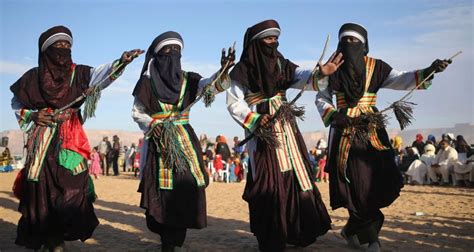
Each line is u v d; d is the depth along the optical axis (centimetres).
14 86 544
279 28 552
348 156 545
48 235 537
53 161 527
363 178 539
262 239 536
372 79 561
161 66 537
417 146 1898
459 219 803
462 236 647
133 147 2834
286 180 537
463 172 1513
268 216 532
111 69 525
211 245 611
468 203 1059
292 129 550
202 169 541
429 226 724
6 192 1396
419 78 541
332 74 555
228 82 532
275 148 538
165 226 530
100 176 2420
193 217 526
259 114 541
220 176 2019
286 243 557
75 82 545
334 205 555
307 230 533
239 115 543
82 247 607
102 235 688
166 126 525
